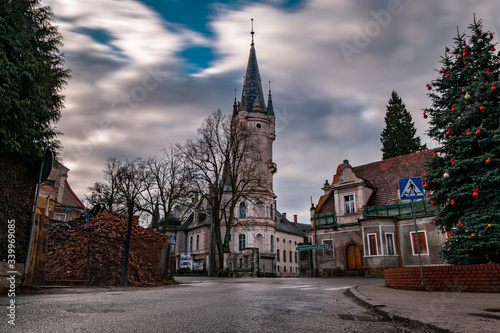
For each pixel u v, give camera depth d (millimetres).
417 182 9250
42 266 9508
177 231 75750
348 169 32875
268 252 62000
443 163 11078
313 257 33094
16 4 8805
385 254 27500
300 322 4238
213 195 41688
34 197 9430
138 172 42312
